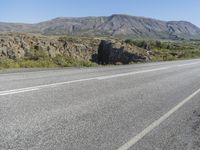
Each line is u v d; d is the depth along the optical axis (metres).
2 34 42.06
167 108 9.02
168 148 5.51
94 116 7.45
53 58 35.47
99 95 10.52
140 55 49.19
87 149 5.16
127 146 5.44
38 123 6.56
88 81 14.33
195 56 64.69
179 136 6.27
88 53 52.22
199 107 9.54
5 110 7.55
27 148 5.07
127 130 6.43
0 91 10.29
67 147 5.20
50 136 5.74
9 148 5.05
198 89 13.66
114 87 12.75
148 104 9.45
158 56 55.56
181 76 19.39
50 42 47.62
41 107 8.09
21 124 6.43
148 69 24.06
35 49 43.25
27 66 25.73
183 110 8.91
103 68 23.72
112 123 6.90
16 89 10.84
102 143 5.52
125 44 53.88
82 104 8.80
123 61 49.78
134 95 10.98
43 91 10.70
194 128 6.97
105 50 53.22
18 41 41.44
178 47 119.12
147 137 6.05
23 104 8.33
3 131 5.92
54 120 6.86
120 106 8.84
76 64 33.31
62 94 10.26
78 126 6.49
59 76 16.08
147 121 7.29
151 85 14.12
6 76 15.34
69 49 49.81
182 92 12.50
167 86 14.12
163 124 7.14
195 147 5.64
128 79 16.12
